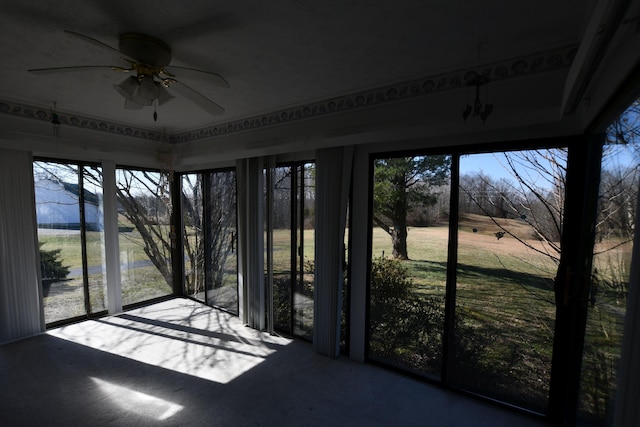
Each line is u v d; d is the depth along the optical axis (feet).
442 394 8.00
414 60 6.46
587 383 5.96
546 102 5.93
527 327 7.17
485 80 6.28
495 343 7.59
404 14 4.85
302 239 10.94
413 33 5.43
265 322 11.99
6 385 8.08
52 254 11.75
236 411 7.23
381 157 8.99
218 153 11.62
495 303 7.53
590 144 6.03
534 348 7.11
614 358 4.79
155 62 5.73
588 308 6.02
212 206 14.19
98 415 7.00
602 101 4.65
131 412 7.12
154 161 13.10
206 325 12.28
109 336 11.12
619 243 4.70
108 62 6.68
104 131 11.44
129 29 5.31
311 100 8.95
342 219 9.30
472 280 7.80
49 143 10.05
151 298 14.92
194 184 14.85
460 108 6.86
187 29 5.31
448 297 8.09
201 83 7.75
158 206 14.97
